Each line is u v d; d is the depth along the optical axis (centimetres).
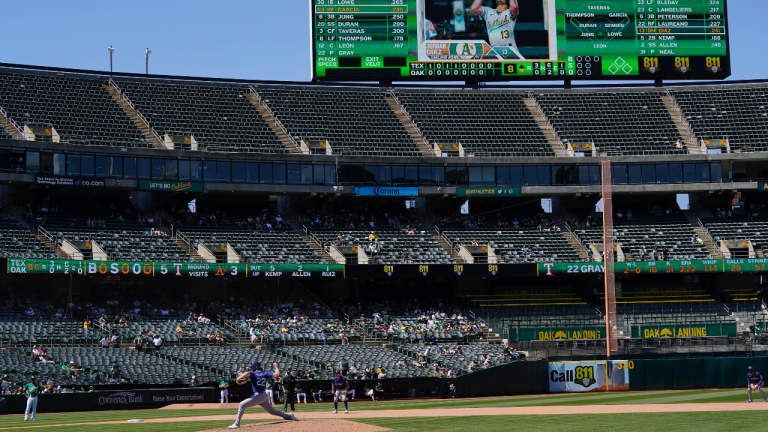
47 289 5138
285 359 4919
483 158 6456
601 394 4569
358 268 5759
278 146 6412
